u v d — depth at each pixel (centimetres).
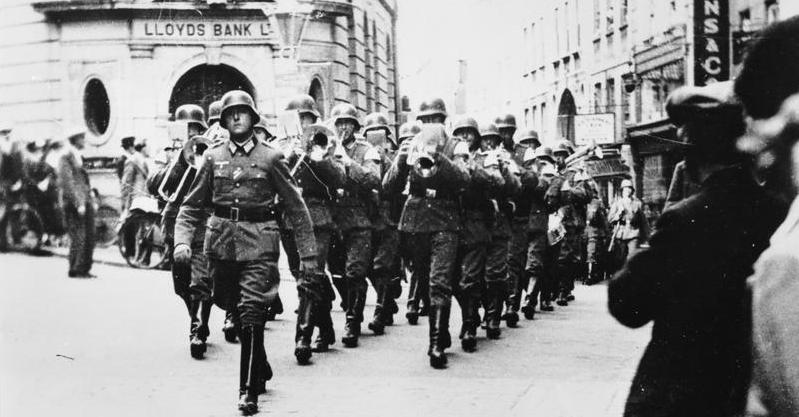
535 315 1377
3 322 1105
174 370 852
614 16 2364
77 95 2536
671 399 315
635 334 1128
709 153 320
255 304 702
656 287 321
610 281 329
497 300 1110
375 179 1029
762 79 248
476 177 963
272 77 2505
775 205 311
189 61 2500
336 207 1034
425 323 1237
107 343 990
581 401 714
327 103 2656
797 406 209
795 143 246
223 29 2498
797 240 214
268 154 729
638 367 326
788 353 210
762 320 215
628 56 2256
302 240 739
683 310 316
